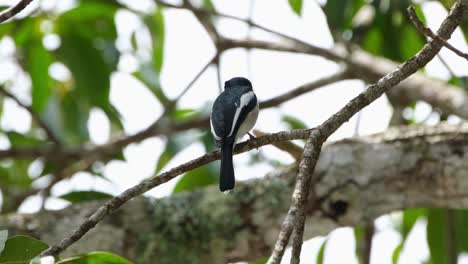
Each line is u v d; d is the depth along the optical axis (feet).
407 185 31.32
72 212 32.53
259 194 32.60
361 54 42.14
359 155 31.83
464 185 30.63
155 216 32.65
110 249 31.96
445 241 39.22
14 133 49.57
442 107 38.19
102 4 42.60
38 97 43.91
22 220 32.22
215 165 41.22
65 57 42.68
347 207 31.76
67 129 47.73
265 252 32.76
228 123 29.63
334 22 39.55
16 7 24.66
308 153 22.07
